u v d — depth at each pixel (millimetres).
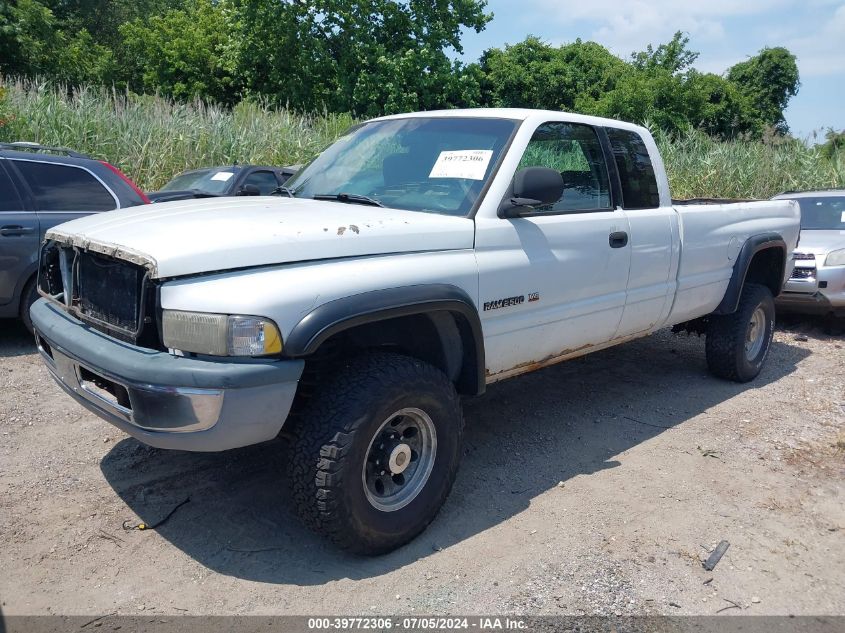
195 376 2709
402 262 3252
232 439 2822
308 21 24062
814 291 7801
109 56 28047
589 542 3430
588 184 4484
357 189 4102
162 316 2832
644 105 24797
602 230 4359
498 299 3703
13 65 23453
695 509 3799
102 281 3145
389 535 3193
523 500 3838
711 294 5484
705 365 6590
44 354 3646
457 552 3303
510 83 26938
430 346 3531
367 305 2982
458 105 25719
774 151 15203
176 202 3867
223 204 3693
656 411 5305
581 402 5449
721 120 26328
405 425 3314
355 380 3062
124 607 2840
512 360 3971
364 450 3037
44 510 3541
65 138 11758
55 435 4430
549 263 3977
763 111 33344
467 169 3895
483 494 3891
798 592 3121
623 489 4000
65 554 3182
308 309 2855
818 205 9188
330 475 2941
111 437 4418
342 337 3377
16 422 4602
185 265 2799
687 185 14430
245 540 3340
